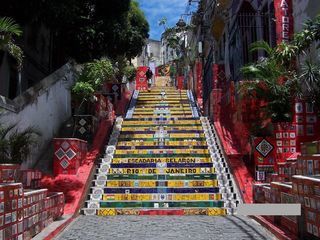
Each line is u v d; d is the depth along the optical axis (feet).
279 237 21.58
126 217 29.68
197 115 55.88
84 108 46.24
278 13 36.40
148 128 47.26
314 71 29.68
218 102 48.83
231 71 58.44
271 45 42.57
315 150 23.43
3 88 50.42
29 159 36.37
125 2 53.16
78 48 53.42
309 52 32.71
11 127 30.76
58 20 43.62
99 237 22.88
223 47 64.75
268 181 32.76
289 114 32.63
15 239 19.30
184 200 32.42
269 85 32.45
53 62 60.70
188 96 69.31
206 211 30.71
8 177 24.43
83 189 33.47
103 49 53.98
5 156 28.53
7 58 51.03
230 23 59.06
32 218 22.11
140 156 40.11
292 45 31.42
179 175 36.01
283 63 32.68
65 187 33.58
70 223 27.45
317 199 18.30
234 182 34.96
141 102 64.64
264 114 35.42
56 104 45.24
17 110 34.60
